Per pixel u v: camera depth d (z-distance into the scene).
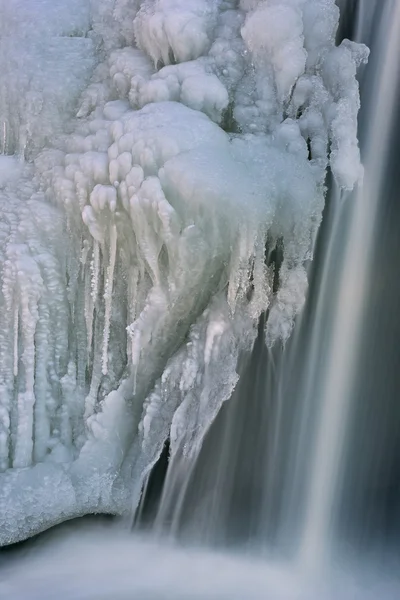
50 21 5.95
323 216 4.69
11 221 5.17
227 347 4.84
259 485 5.34
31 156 5.63
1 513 5.08
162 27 4.87
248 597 4.98
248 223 4.29
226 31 4.93
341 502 5.46
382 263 5.00
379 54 4.82
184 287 4.72
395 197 4.92
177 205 4.40
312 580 5.21
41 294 5.08
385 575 5.24
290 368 5.03
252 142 4.59
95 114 5.30
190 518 5.42
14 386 5.21
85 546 5.41
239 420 5.13
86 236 4.96
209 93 4.71
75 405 5.41
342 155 4.50
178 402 5.14
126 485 5.40
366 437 5.39
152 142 4.44
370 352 5.18
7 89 5.72
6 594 4.89
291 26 4.52
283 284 4.67
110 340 5.32
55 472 5.25
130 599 4.89
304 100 4.74
